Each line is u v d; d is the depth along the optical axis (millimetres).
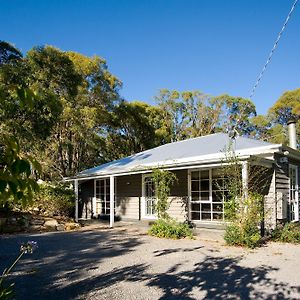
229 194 10172
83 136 22984
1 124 11367
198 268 6820
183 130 37125
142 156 16562
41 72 17281
